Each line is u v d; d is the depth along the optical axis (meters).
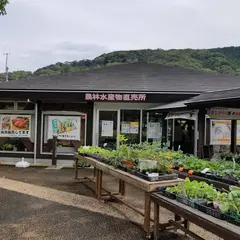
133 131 9.69
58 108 9.77
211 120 8.86
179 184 3.34
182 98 8.84
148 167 4.05
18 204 5.01
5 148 9.96
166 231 3.88
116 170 4.59
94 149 6.58
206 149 7.14
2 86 9.61
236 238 2.23
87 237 3.65
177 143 9.27
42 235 3.68
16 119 9.90
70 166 9.38
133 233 3.82
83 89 9.02
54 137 9.32
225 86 9.51
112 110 9.69
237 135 8.96
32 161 9.85
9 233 3.72
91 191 6.08
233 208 2.54
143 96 8.91
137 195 5.84
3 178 7.29
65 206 4.98
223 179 4.23
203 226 2.60
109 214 4.61
